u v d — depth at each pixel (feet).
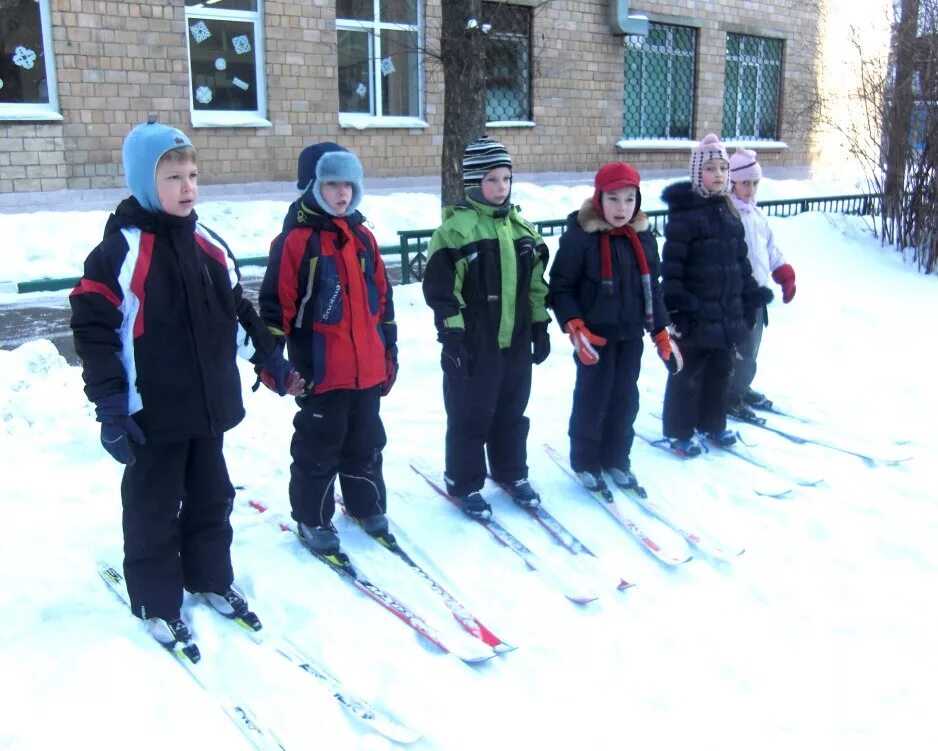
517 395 11.27
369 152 38.93
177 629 8.37
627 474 12.37
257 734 7.18
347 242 9.61
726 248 12.90
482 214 10.53
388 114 40.45
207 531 8.75
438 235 10.43
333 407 9.80
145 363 7.66
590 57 45.52
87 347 7.38
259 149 35.99
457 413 10.94
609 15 45.50
